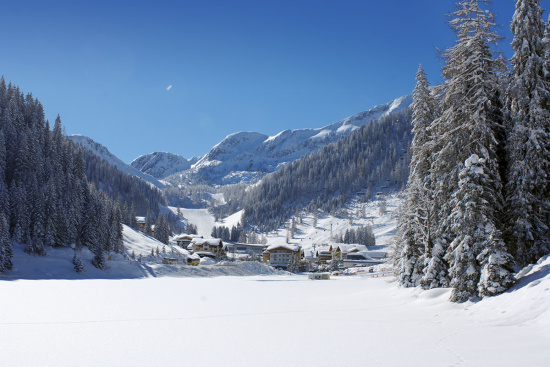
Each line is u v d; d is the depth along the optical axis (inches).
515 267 912.3
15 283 1856.5
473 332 607.5
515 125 938.7
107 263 3243.1
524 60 946.1
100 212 3737.7
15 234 3036.4
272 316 909.2
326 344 584.4
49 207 3191.4
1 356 521.0
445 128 1082.1
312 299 1320.1
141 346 588.7
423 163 1366.9
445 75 1074.1
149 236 5679.1
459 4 1016.9
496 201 897.5
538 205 900.0
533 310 645.3
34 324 768.3
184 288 1797.5
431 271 1144.8
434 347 526.3
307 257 6387.8
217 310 1026.7
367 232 6919.3
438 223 1173.1
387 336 626.2
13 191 3329.2
